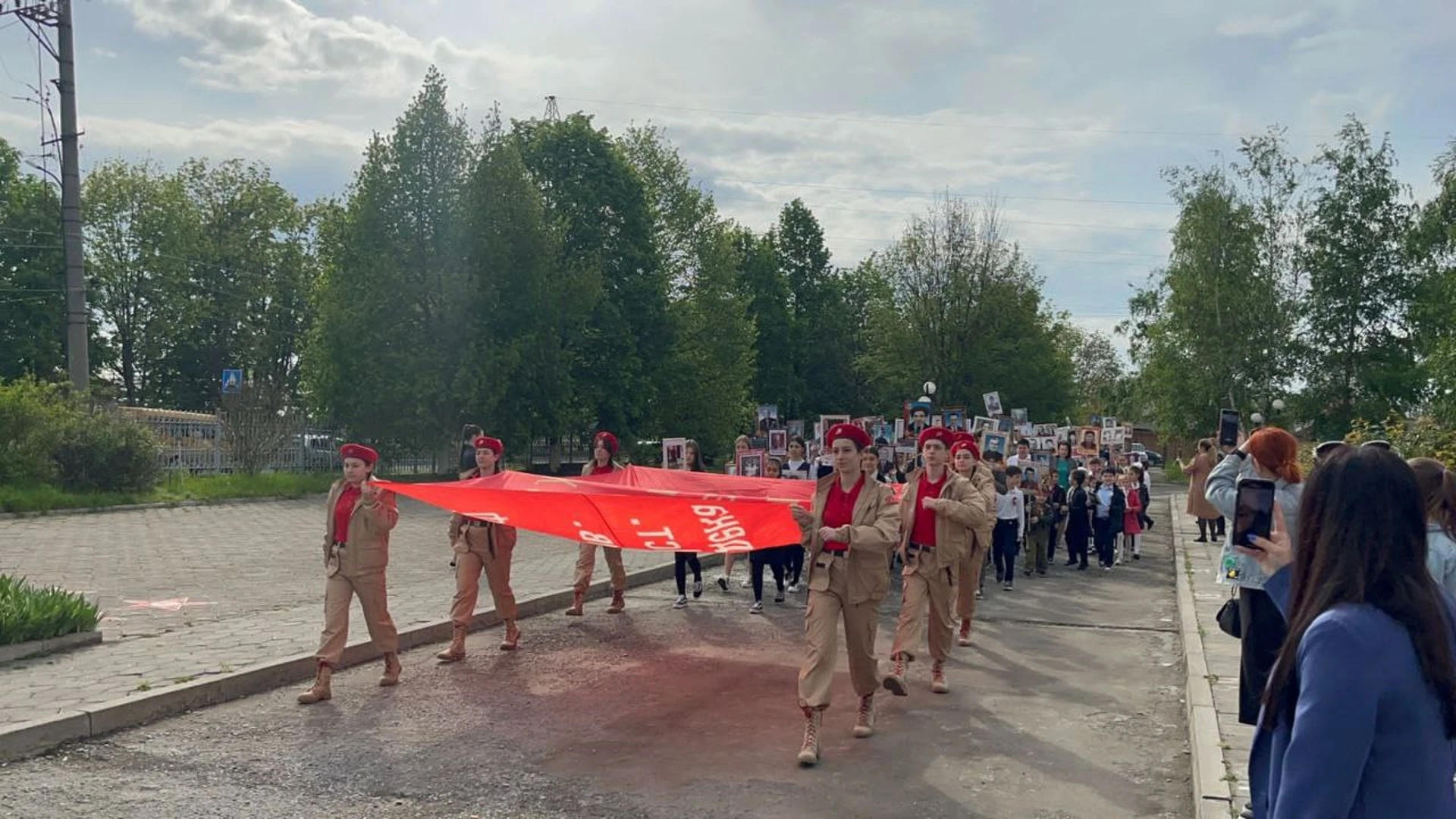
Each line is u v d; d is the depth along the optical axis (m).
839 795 6.50
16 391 25.67
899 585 16.30
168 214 54.84
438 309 37.75
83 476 26.09
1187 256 49.91
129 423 27.34
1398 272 47.66
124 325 55.03
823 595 7.38
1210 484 6.12
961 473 11.32
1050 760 7.33
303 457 36.56
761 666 10.12
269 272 59.97
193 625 10.98
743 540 10.40
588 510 9.68
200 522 22.59
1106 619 13.45
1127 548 22.28
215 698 8.43
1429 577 2.50
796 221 74.00
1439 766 2.35
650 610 13.37
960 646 11.42
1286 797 2.34
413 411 37.38
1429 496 4.81
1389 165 48.31
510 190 39.09
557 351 39.62
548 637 11.42
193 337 57.28
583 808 6.23
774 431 21.62
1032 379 62.88
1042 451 23.73
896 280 60.91
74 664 9.04
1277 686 2.57
